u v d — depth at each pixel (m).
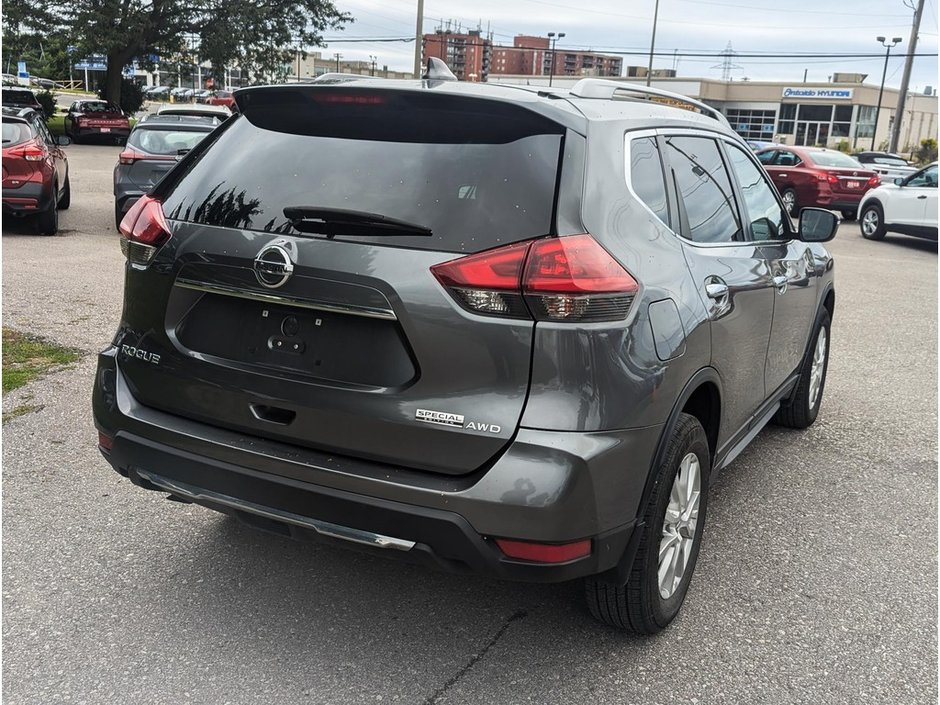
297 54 36.62
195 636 2.85
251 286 2.57
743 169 3.95
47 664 2.68
